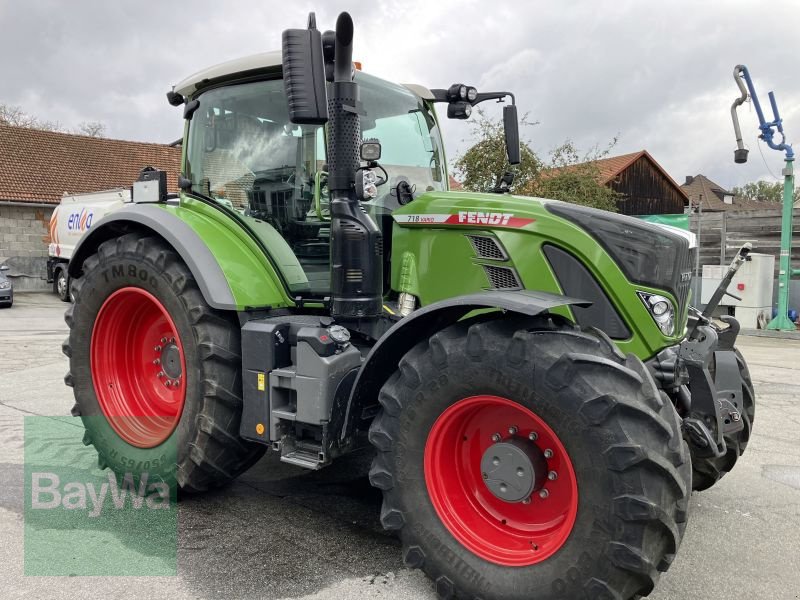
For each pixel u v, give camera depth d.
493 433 2.53
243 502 3.46
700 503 3.56
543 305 2.27
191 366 3.17
